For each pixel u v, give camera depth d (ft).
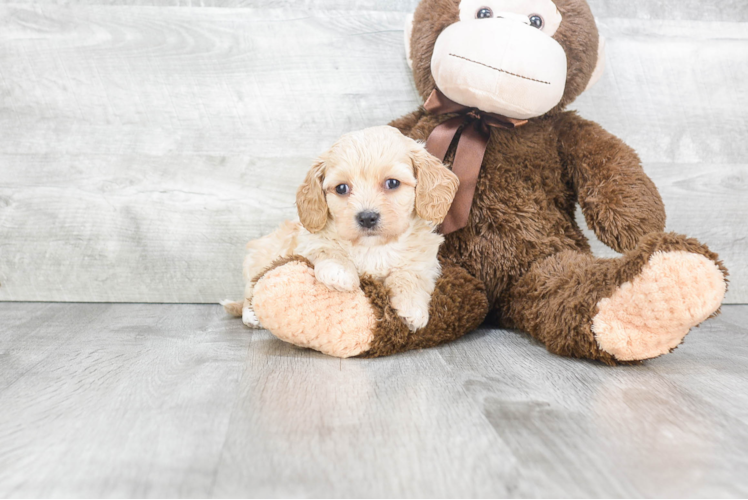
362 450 3.09
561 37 5.37
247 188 6.89
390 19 6.79
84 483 2.77
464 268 5.57
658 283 4.08
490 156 5.54
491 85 5.01
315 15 6.75
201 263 6.93
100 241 6.86
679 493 2.70
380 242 4.69
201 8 6.67
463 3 5.44
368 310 4.65
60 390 3.98
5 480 2.80
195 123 6.79
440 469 2.90
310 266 4.73
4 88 6.62
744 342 5.36
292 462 2.97
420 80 5.84
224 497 2.65
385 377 4.26
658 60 6.96
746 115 7.10
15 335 5.43
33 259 6.83
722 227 7.16
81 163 6.75
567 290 4.77
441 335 5.04
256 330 5.68
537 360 4.71
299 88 6.81
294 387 4.04
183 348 5.02
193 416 3.53
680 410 3.66
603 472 2.88
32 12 6.55
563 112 5.91
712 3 6.98
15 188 6.75
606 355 4.50
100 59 6.66
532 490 2.71
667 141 7.05
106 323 5.93
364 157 4.59
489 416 3.53
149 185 6.82
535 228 5.46
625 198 5.13
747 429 3.38
